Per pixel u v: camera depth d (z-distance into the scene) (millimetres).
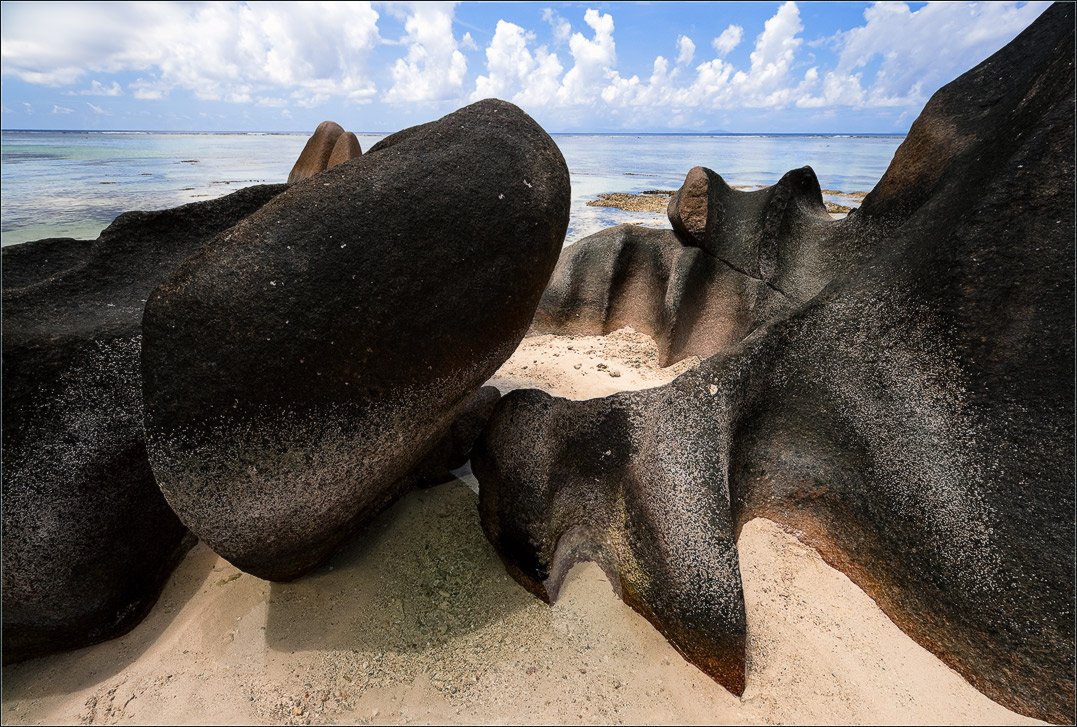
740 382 2664
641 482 2434
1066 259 2191
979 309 2354
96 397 2424
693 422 2494
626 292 5824
